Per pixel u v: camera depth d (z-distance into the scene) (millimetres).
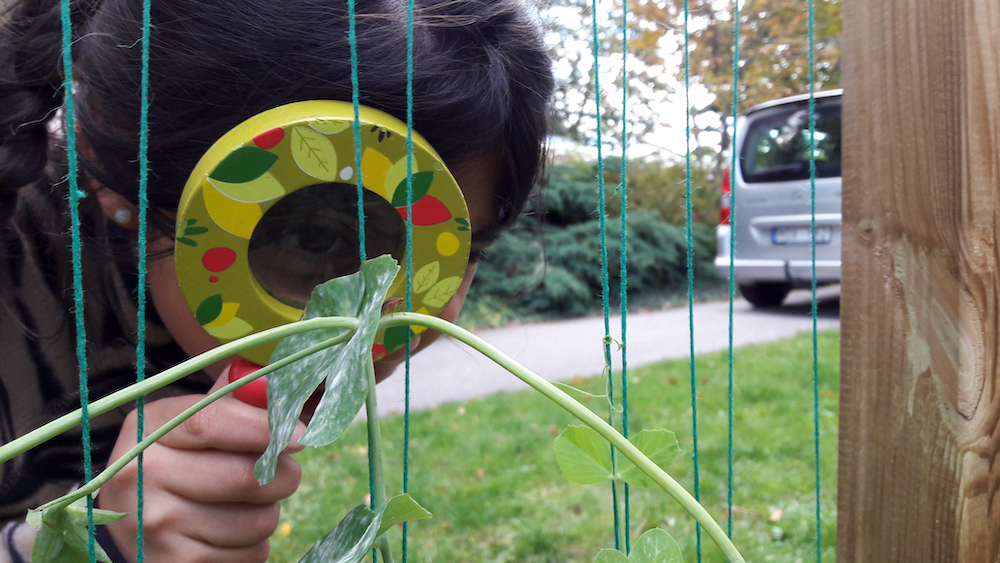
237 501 501
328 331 430
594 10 571
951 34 637
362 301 409
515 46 732
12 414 760
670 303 7180
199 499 493
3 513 777
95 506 529
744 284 5840
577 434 524
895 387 675
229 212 468
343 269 548
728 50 4746
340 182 487
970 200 630
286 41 568
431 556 2006
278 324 512
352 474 2650
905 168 663
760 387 3416
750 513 2137
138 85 581
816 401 740
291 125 462
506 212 766
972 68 627
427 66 615
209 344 660
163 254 626
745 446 2639
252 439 490
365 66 583
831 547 1893
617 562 434
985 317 629
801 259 4844
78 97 636
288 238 518
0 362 746
